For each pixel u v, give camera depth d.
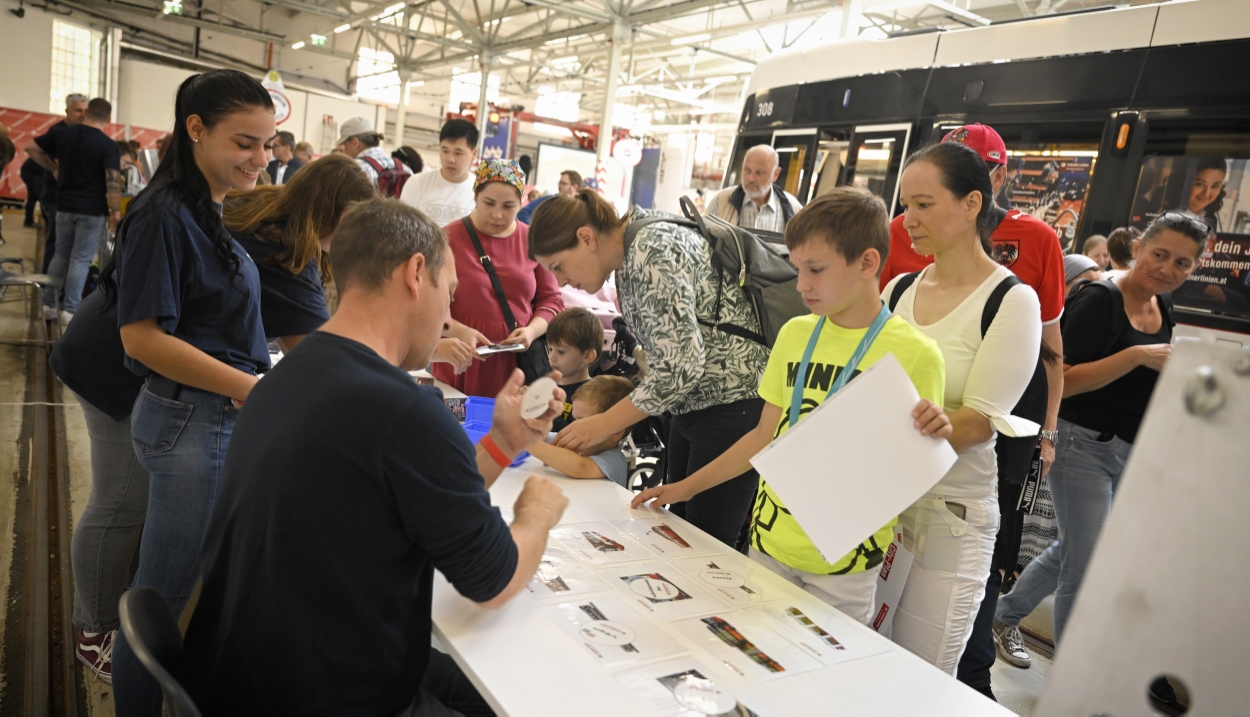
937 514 1.78
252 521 1.12
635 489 3.51
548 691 1.11
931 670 1.29
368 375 1.15
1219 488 0.64
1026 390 1.93
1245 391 0.63
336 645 1.13
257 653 1.13
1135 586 0.69
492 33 18.05
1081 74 4.37
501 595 1.25
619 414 2.01
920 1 9.46
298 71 22.84
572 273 2.11
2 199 15.82
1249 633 0.63
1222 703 0.64
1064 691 0.73
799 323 1.75
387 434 1.11
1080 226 4.31
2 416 4.34
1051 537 3.47
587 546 1.65
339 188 2.06
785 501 1.37
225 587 1.20
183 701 0.96
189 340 1.82
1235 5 3.82
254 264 2.00
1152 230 2.73
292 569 1.11
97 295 1.97
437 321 1.32
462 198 4.13
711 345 2.08
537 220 2.07
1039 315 1.72
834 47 6.00
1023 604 3.03
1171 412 0.68
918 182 1.78
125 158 9.75
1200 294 3.84
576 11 13.09
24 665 2.34
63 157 6.29
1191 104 3.92
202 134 1.76
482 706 1.53
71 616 2.62
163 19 19.11
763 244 2.16
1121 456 2.75
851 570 1.63
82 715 2.18
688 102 18.95
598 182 13.73
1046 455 2.37
